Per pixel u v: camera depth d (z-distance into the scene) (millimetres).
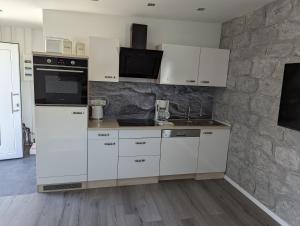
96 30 3307
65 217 2475
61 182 2961
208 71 3443
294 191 2336
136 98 3652
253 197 2932
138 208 2695
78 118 2863
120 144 3059
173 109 3842
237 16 3246
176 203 2838
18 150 4086
